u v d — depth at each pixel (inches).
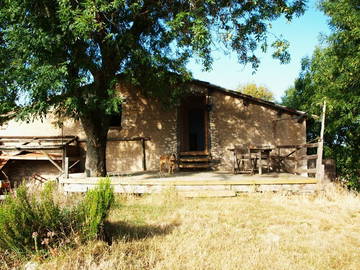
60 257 153.3
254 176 406.0
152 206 282.8
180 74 428.5
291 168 509.0
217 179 362.3
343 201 297.7
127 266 149.3
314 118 534.0
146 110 545.6
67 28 316.8
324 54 489.7
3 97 335.3
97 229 177.8
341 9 414.9
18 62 311.1
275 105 517.3
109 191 192.9
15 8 296.2
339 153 658.2
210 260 158.2
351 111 463.2
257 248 175.9
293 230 212.5
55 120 546.0
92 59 390.6
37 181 526.9
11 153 557.3
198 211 262.2
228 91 528.7
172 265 151.3
